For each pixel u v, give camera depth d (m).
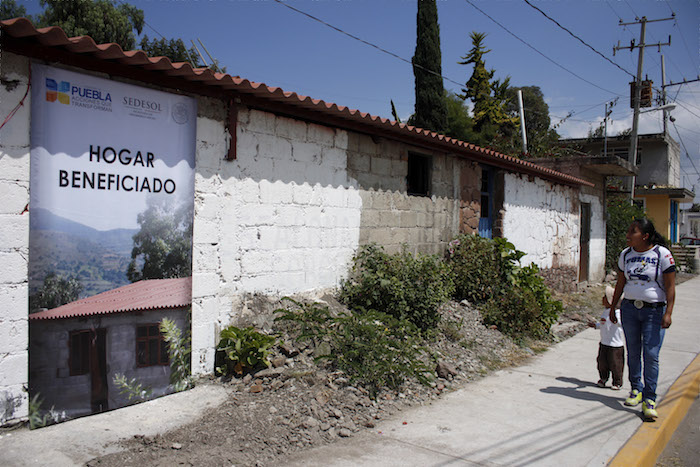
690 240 32.78
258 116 5.70
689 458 4.25
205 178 5.12
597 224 16.31
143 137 4.59
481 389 5.46
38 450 3.59
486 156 9.60
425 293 6.89
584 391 5.50
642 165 28.78
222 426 4.05
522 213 11.51
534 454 3.88
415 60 19.45
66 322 4.14
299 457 3.70
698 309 11.97
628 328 4.99
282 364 5.12
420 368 5.45
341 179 6.90
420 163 8.78
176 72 4.54
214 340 5.24
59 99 4.04
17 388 3.86
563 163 14.59
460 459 3.76
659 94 23.92
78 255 4.19
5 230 3.76
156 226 4.71
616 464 3.77
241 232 5.54
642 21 19.50
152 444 3.75
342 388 4.83
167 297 4.82
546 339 8.04
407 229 8.19
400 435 4.16
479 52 28.02
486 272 8.83
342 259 6.97
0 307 3.75
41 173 3.95
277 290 6.01
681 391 5.59
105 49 3.95
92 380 4.30
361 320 5.64
